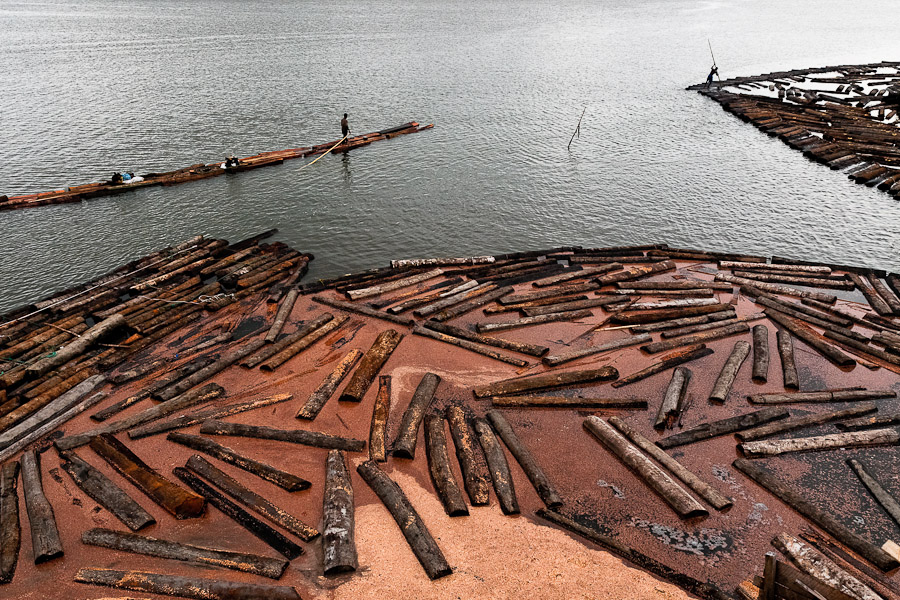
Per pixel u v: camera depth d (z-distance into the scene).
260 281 25.94
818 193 39.00
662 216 35.69
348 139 47.69
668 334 21.59
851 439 15.88
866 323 22.64
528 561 12.00
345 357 19.67
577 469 14.98
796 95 63.16
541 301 24.00
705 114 58.12
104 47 83.25
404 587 11.27
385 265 29.64
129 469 14.23
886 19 136.38
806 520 13.47
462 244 32.06
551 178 41.22
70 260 28.75
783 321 22.52
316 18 126.88
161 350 20.62
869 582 11.68
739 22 130.38
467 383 18.64
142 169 40.53
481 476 14.46
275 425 16.36
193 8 142.12
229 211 34.91
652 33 112.06
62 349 19.81
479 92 64.81
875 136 49.19
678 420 16.95
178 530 12.68
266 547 12.29
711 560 12.34
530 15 140.25
